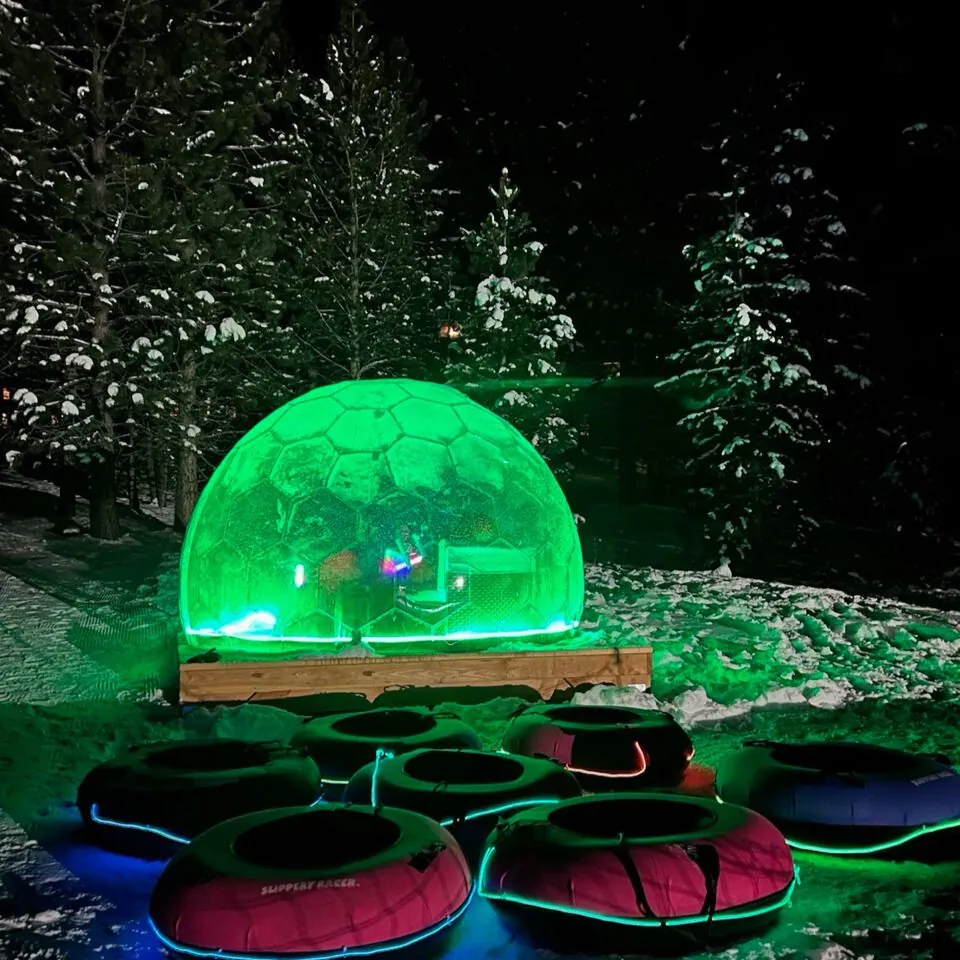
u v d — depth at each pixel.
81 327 19.42
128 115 19.66
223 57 20.48
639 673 8.58
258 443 9.54
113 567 16.78
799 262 21.55
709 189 25.92
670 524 26.41
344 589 8.73
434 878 4.12
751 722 7.96
